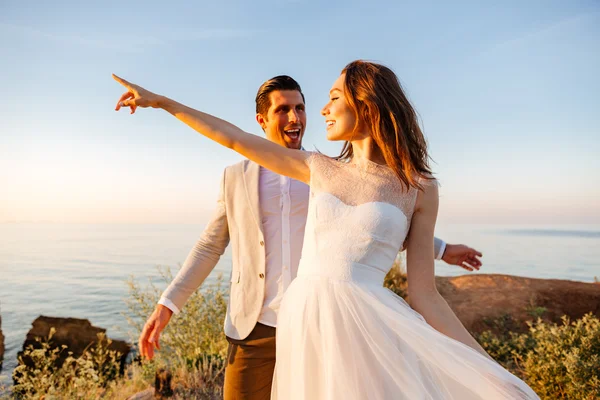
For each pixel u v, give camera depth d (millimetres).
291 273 2232
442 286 7965
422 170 1845
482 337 5758
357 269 1698
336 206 1787
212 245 2453
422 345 1572
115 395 4484
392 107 1798
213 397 4109
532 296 7152
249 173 2371
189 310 5219
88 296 32406
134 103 1861
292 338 1732
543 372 4117
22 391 4793
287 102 2490
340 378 1524
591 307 6785
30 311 26438
